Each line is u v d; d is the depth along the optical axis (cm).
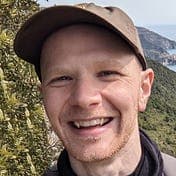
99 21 38
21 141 95
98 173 40
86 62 38
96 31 38
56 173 44
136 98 40
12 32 100
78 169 41
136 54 40
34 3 103
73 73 38
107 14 39
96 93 38
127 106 38
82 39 38
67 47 38
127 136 39
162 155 44
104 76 38
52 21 39
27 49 43
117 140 39
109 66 38
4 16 98
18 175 94
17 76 98
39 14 39
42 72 42
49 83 39
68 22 39
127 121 39
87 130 38
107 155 39
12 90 97
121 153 40
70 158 42
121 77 38
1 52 94
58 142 113
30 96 101
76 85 38
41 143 105
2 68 94
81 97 37
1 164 89
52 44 39
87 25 38
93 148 38
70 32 39
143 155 42
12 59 95
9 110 92
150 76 43
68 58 38
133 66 39
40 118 103
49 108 40
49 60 40
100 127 39
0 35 91
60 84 39
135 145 41
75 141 39
